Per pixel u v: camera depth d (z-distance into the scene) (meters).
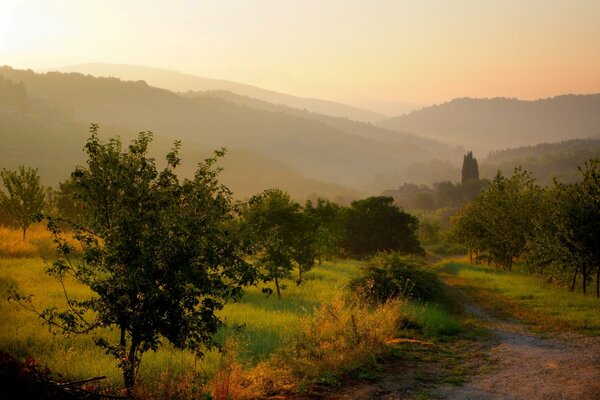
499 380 9.66
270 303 20.11
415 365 10.66
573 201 26.61
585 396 8.55
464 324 17.53
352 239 63.84
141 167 8.02
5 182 29.55
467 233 53.44
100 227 7.92
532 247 32.66
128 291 7.53
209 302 7.99
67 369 9.58
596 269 26.30
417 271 22.05
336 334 11.96
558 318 18.61
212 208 8.11
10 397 5.95
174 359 10.75
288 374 9.29
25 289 17.84
